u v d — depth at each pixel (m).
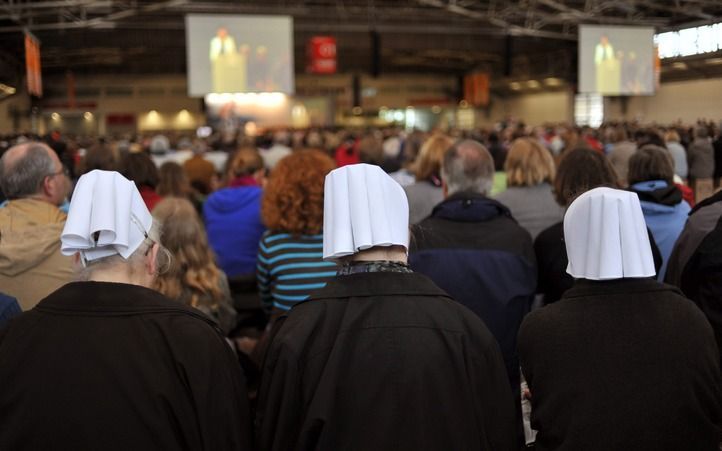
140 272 1.52
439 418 1.42
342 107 35.19
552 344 1.61
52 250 2.07
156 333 1.42
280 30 14.53
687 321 1.59
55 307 1.44
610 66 15.47
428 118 38.16
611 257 1.58
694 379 1.54
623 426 1.52
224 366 1.46
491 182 2.50
